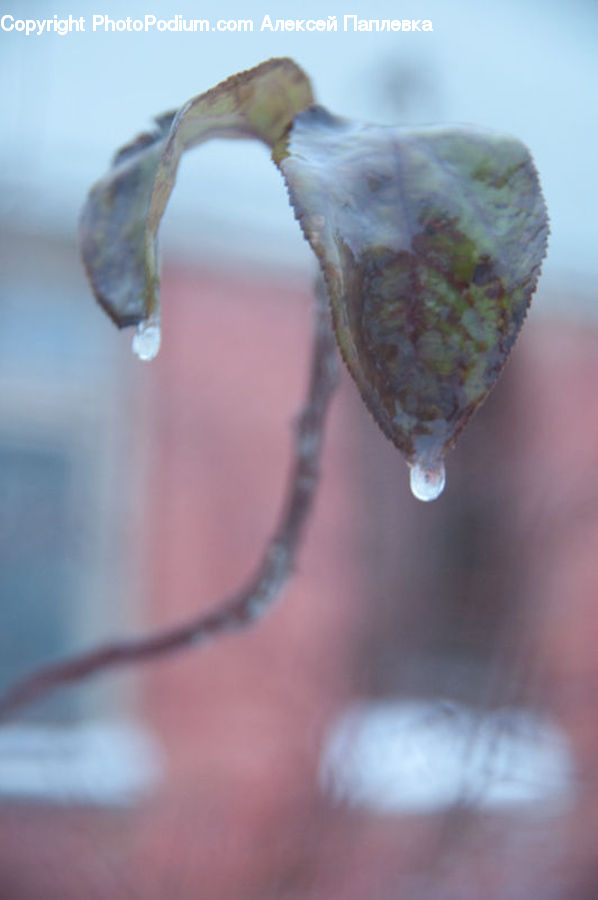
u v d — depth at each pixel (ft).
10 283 6.68
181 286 7.00
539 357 7.63
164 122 1.13
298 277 7.29
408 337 0.98
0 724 1.35
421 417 0.98
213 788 5.75
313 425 1.22
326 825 4.81
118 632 6.82
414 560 6.91
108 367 7.06
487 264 0.99
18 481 6.85
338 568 6.78
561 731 5.49
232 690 6.35
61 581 6.86
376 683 6.58
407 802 4.66
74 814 5.33
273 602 1.30
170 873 5.12
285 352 7.22
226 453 7.01
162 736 6.09
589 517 6.73
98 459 6.99
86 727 6.23
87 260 1.11
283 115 1.04
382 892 4.67
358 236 0.98
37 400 6.89
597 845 5.06
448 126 1.02
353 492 6.91
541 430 7.41
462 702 5.56
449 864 4.67
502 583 6.49
